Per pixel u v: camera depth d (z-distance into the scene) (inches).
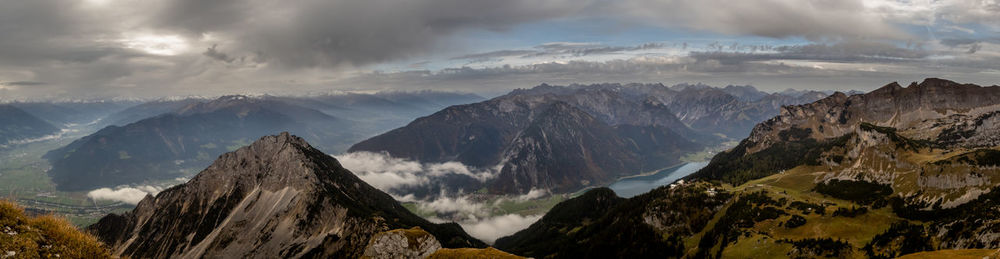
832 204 7096.5
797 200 7194.9
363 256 5831.7
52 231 1298.0
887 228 5590.6
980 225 4461.1
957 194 6525.6
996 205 4751.5
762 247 5748.0
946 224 4950.8
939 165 7278.5
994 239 4183.1
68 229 1350.9
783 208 6909.5
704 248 6924.2
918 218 6545.3
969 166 6781.5
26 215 1307.8
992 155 6712.6
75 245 1311.5
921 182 7396.7
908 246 4842.5
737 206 7504.9
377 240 5871.1
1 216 1213.1
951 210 6289.4
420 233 5964.6
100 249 1386.6
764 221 6609.3
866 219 5944.9
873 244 5118.1
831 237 5659.5
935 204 6653.5
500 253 3745.1
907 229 5191.9
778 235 6131.9
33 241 1212.5
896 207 7091.5
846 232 5708.7
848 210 6279.5
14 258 1130.0
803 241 5492.1
